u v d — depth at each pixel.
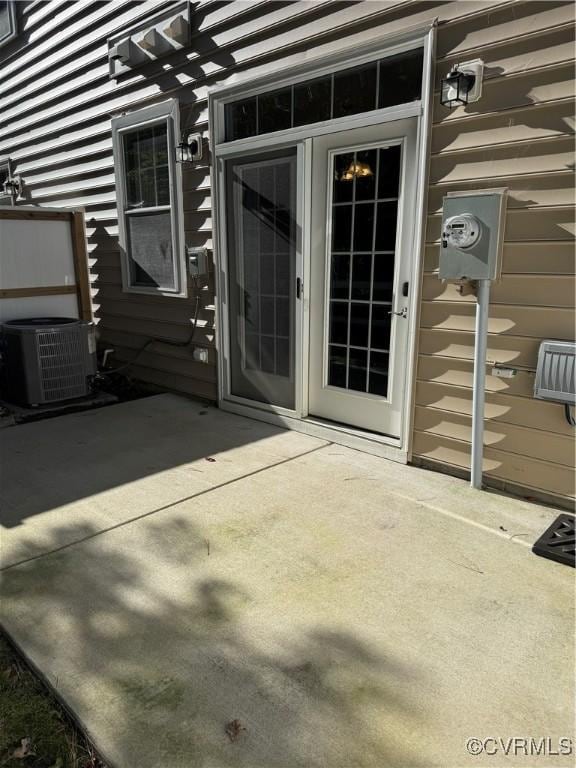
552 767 1.48
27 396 4.61
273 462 3.48
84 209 5.70
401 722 1.62
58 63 5.82
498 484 3.01
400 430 3.41
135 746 1.56
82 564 2.42
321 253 3.68
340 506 2.89
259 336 4.25
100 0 5.02
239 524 2.73
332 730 1.59
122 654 1.89
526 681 1.76
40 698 1.75
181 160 4.35
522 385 2.82
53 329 4.61
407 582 2.26
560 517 2.70
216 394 4.71
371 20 3.07
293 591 2.21
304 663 1.84
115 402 4.97
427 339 3.13
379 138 3.21
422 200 2.98
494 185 2.74
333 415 3.88
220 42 3.95
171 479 3.27
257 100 3.84
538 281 2.67
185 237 4.62
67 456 3.67
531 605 2.11
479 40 2.68
